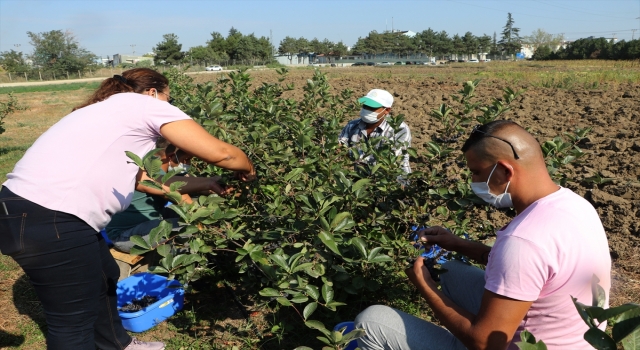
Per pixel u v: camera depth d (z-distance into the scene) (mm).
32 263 2414
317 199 2805
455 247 2650
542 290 1896
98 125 2479
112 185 2506
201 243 2857
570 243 1842
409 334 2328
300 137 3602
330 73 36594
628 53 57281
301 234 3047
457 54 107750
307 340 3301
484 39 110812
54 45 63469
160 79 2916
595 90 15898
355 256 2930
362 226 3244
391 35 104500
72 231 2430
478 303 2602
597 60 59188
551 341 1953
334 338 2150
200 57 74500
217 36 84062
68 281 2494
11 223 2359
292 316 3561
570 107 12625
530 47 119938
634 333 1442
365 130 4887
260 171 3592
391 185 3357
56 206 2373
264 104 4953
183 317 3641
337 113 5656
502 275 1890
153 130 2588
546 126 10266
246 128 4262
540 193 2002
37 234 2367
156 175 2496
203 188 3449
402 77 28656
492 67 46906
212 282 4016
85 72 64875
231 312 3689
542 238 1848
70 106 21953
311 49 104562
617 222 5047
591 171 6613
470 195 3084
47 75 61719
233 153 2762
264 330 3412
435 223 4223
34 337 3504
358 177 3500
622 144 7934
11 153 10094
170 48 69875
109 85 2760
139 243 2580
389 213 3344
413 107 13375
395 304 3586
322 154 4180
